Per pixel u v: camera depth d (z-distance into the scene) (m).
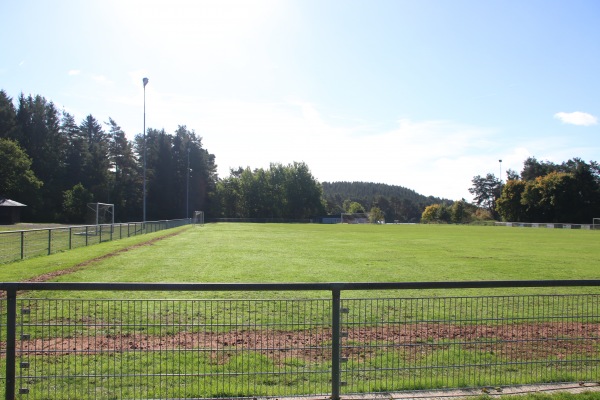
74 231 25.66
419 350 7.11
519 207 109.94
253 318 9.19
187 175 92.00
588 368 6.33
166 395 4.96
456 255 24.67
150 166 102.31
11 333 4.52
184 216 102.44
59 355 6.53
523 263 20.94
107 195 88.81
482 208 146.62
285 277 15.61
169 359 6.43
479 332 8.44
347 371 5.70
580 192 98.62
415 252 26.31
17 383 5.32
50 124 92.69
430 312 10.09
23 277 14.42
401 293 12.55
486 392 5.04
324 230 59.25
